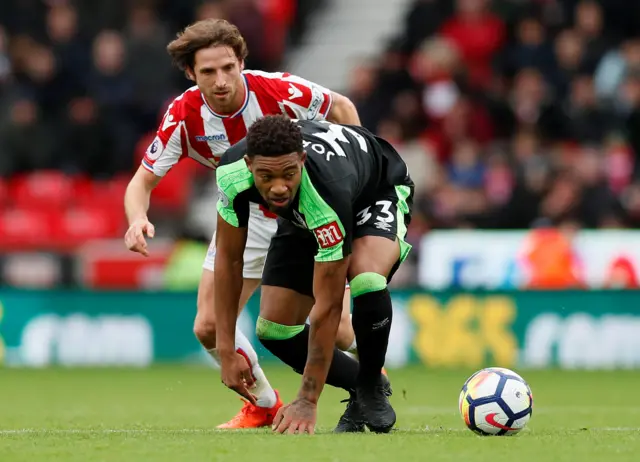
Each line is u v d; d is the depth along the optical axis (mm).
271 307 19906
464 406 18516
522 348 44219
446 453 15617
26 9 57719
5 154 53000
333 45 63375
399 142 53562
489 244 46281
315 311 17875
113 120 53875
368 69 55656
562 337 44125
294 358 20250
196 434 19234
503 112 53812
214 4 57594
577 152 51594
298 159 16844
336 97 22172
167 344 45562
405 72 55000
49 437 18781
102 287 48969
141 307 45531
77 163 53375
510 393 18312
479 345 44438
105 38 55438
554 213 48375
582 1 57312
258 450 15961
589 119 53500
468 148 51094
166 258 49375
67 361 45312
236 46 21156
